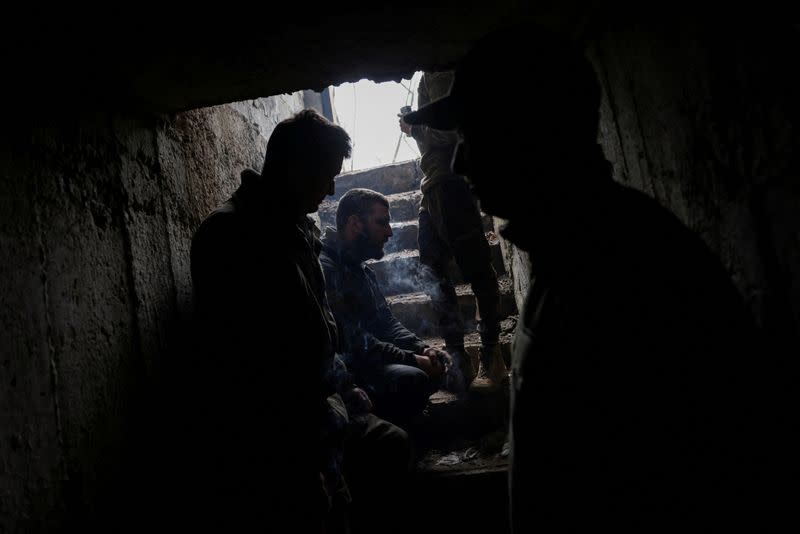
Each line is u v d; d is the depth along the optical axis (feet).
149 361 5.01
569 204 2.39
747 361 1.99
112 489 4.21
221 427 4.47
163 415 5.10
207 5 3.72
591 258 2.25
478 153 2.50
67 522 3.65
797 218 2.40
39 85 3.94
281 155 5.03
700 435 1.97
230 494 4.45
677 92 3.26
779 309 2.68
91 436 4.05
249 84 5.32
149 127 5.59
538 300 2.59
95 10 3.54
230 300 4.49
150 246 5.32
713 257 2.21
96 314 4.32
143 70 4.61
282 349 4.59
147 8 3.61
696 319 2.00
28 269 3.59
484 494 6.77
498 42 2.45
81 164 4.37
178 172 6.12
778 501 1.92
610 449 2.17
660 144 3.63
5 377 3.23
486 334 8.18
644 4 3.51
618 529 2.19
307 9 3.95
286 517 4.50
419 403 7.29
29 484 3.33
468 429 7.95
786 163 2.38
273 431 4.50
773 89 2.37
